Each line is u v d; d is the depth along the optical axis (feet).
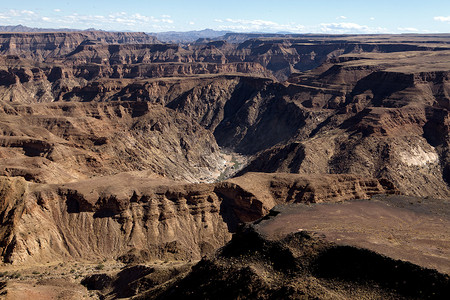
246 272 148.05
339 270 143.43
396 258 140.46
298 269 148.05
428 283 129.90
